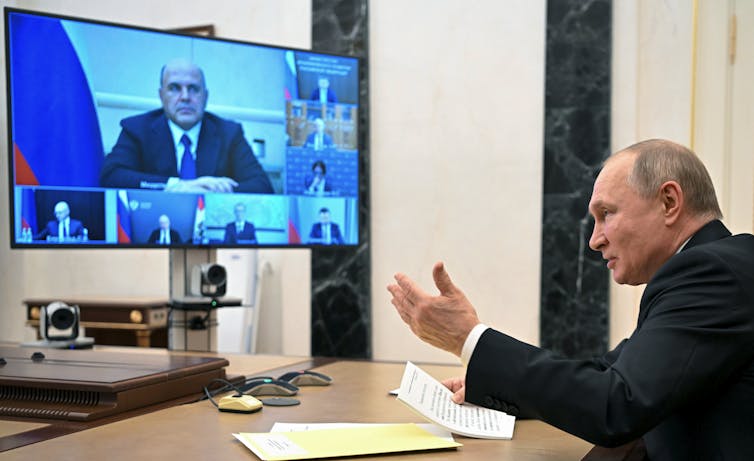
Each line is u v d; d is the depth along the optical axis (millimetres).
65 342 3277
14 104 3406
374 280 5027
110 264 5914
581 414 1429
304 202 4125
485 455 1550
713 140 3941
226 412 1902
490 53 4773
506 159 4742
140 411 1907
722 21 3920
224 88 3893
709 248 1527
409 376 1854
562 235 4598
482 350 1563
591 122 4547
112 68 3607
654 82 4336
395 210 4977
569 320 4582
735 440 1448
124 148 3637
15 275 6094
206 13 5629
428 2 4902
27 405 1891
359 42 4988
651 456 1648
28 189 3430
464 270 4828
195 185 3809
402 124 4965
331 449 1524
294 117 4090
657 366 1416
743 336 1436
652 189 1637
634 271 1690
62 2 6027
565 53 4586
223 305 3791
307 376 2303
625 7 4496
